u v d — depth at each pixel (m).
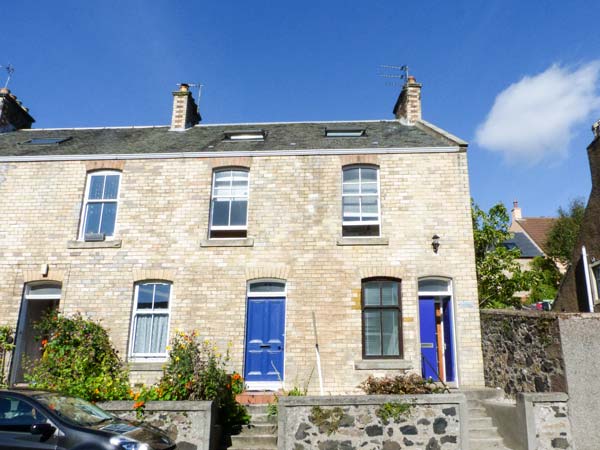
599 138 15.38
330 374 11.53
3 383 11.40
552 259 26.91
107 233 12.98
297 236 12.48
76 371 9.77
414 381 9.25
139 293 12.41
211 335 11.90
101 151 13.70
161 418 8.31
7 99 17.17
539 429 8.50
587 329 8.80
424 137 14.02
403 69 17.00
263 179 13.02
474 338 11.61
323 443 8.20
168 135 15.48
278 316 12.19
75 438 6.45
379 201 12.79
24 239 12.79
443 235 12.31
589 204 15.97
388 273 12.09
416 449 8.19
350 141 13.96
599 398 8.56
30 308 12.94
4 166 13.46
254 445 9.01
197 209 12.85
